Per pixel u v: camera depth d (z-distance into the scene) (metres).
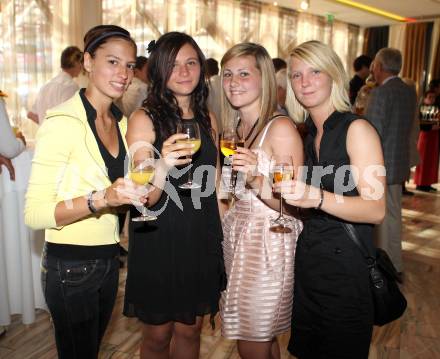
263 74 1.72
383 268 1.55
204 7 7.55
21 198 2.57
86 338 1.50
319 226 1.55
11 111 5.46
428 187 6.91
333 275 1.51
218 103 4.15
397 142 3.36
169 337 1.80
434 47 9.30
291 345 1.69
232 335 1.75
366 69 5.94
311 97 1.53
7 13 5.33
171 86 1.67
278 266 1.68
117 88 1.45
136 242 1.67
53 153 1.38
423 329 2.78
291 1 8.05
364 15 9.02
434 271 3.75
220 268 1.78
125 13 6.54
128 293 1.71
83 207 1.33
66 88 3.81
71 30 5.80
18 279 2.65
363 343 1.52
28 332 2.64
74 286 1.45
